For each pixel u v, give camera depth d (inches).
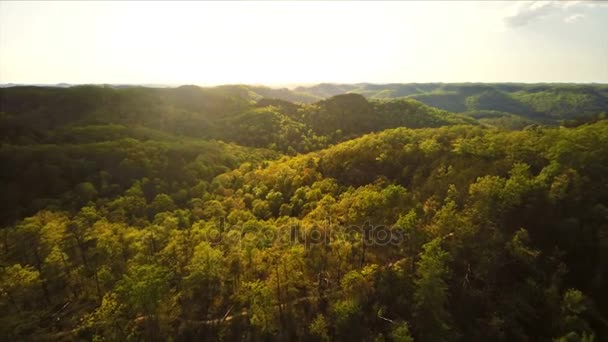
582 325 2146.9
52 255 2785.4
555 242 2620.6
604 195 2706.7
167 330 2331.4
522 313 2335.1
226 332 2374.5
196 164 5816.9
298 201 4084.6
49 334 2316.7
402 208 3011.8
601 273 2377.0
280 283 2497.5
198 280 2517.2
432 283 2255.2
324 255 2783.0
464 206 2989.7
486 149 3710.6
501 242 2603.3
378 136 5418.3
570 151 3070.9
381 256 2773.1
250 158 7076.8
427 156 4156.0
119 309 2240.4
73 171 5177.2
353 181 4392.2
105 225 3400.6
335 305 2359.7
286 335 2335.1
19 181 4849.9
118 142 6299.2
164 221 3609.7
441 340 2175.2
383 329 2310.5
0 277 2506.2
